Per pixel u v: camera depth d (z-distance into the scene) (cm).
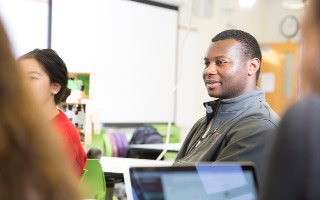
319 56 62
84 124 282
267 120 143
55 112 193
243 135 139
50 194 50
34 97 52
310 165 58
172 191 96
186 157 158
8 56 51
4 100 49
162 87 652
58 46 514
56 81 192
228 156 136
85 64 547
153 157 402
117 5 586
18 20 465
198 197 97
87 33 548
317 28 63
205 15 689
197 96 698
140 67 620
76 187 53
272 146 63
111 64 582
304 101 62
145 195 95
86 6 546
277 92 782
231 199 99
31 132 49
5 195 48
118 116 592
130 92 608
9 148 48
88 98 292
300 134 59
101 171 207
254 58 157
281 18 818
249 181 101
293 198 60
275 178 61
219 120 157
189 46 684
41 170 50
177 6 666
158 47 643
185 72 684
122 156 486
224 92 156
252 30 779
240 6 738
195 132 176
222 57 155
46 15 498
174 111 670
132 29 607
